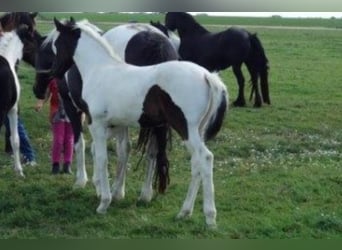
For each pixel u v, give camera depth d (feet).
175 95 22.33
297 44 116.06
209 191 22.50
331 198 27.48
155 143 26.32
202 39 54.95
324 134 43.19
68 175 32.04
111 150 36.96
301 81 70.08
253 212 25.55
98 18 169.37
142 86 23.35
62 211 25.49
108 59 25.58
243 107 52.21
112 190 28.45
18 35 32.37
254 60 52.70
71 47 26.40
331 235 22.72
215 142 39.04
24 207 25.84
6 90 29.55
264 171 32.30
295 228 23.48
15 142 31.63
